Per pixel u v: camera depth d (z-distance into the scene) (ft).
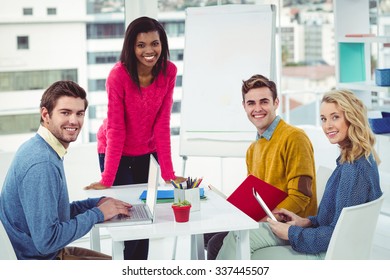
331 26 19.90
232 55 13.70
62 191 8.02
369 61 15.01
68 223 7.87
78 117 8.03
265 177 9.87
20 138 15.52
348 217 7.77
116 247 7.91
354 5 14.71
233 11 13.84
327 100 8.38
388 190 14.43
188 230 7.87
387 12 15.33
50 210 7.67
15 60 15.23
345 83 14.57
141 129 11.13
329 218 8.57
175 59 17.10
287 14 19.39
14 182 7.82
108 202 8.41
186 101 13.91
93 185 10.51
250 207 9.18
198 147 13.76
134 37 10.54
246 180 9.25
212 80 13.76
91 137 16.26
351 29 14.74
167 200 9.28
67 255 8.31
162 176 11.16
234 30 13.75
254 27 13.65
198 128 13.78
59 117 7.89
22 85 15.37
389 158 14.74
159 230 7.90
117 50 16.19
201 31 13.96
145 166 11.49
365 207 7.84
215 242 10.21
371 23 15.21
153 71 10.85
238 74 13.64
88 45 15.89
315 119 19.84
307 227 8.94
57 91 7.92
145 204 9.14
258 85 9.71
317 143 18.44
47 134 7.97
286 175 9.59
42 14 15.33
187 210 8.19
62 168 8.11
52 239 7.68
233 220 8.28
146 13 15.79
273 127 9.78
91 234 10.18
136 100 10.80
